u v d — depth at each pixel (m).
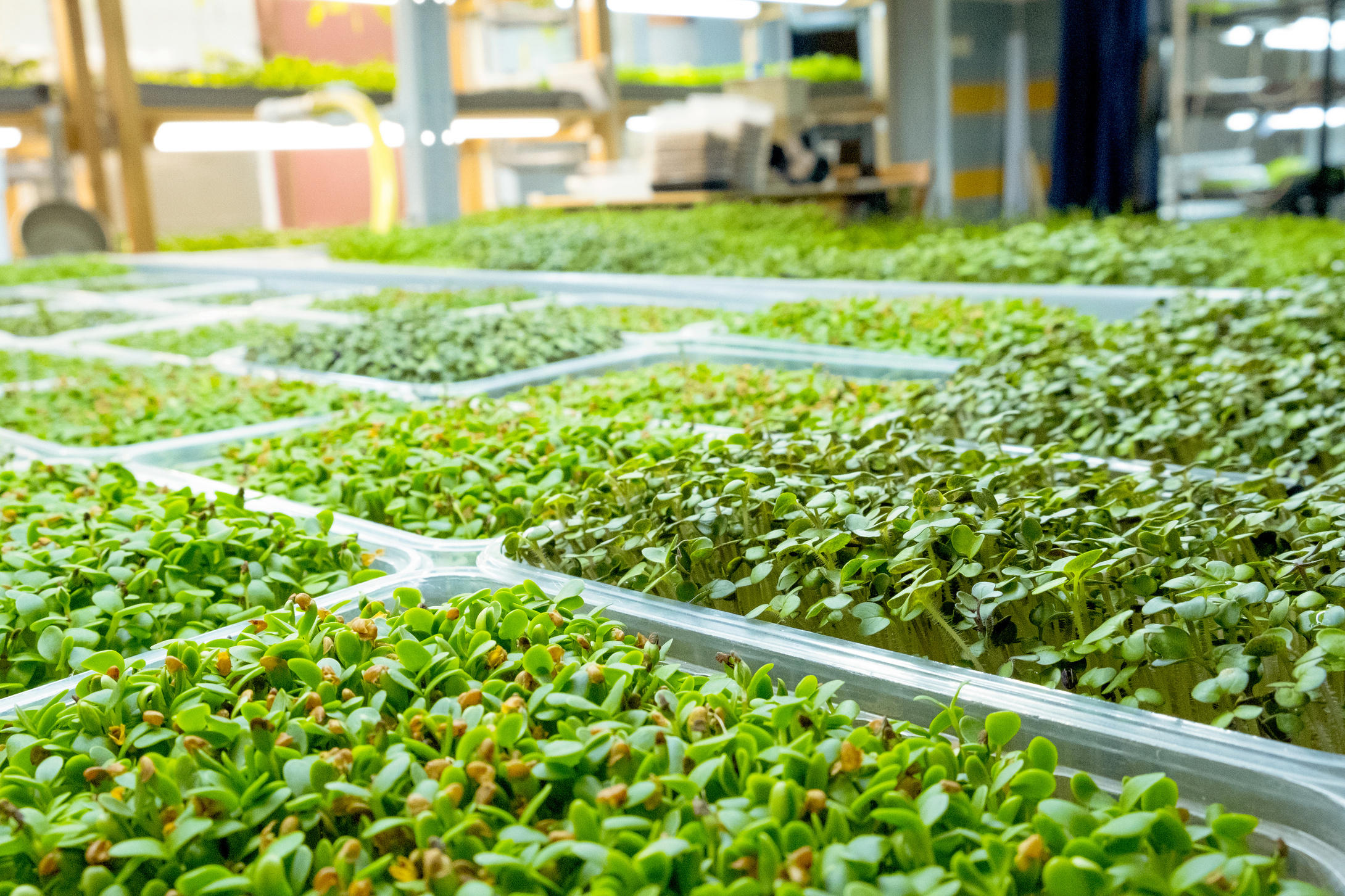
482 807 0.92
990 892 0.83
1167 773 1.13
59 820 0.99
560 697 1.08
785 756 0.97
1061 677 1.38
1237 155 11.62
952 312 4.14
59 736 1.14
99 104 10.16
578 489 2.08
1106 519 1.58
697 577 1.67
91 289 7.25
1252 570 1.37
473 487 2.13
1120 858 0.86
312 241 10.08
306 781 0.98
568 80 11.33
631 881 0.83
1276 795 1.06
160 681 1.22
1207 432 2.31
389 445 2.46
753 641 1.41
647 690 1.18
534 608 1.44
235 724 1.08
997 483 1.75
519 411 2.93
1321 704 1.28
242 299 6.45
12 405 3.59
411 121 9.93
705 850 0.90
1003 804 0.96
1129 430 2.28
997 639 1.40
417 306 5.11
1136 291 4.33
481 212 10.71
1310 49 10.05
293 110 9.45
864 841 0.85
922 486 1.58
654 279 5.68
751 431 2.32
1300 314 3.17
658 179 9.75
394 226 8.78
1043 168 13.05
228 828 0.94
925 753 1.01
